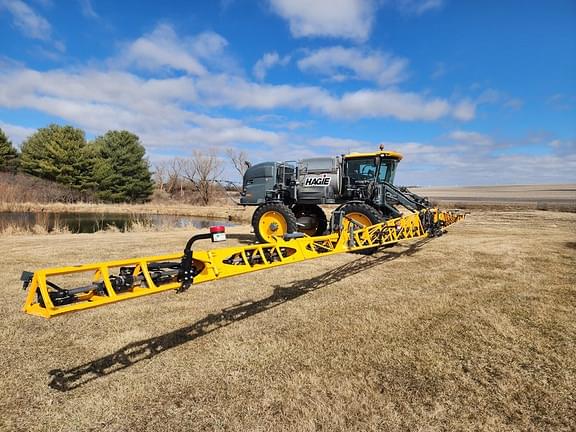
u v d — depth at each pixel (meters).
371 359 3.06
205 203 42.56
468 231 12.23
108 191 39.53
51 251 7.94
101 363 3.02
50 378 2.80
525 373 2.84
